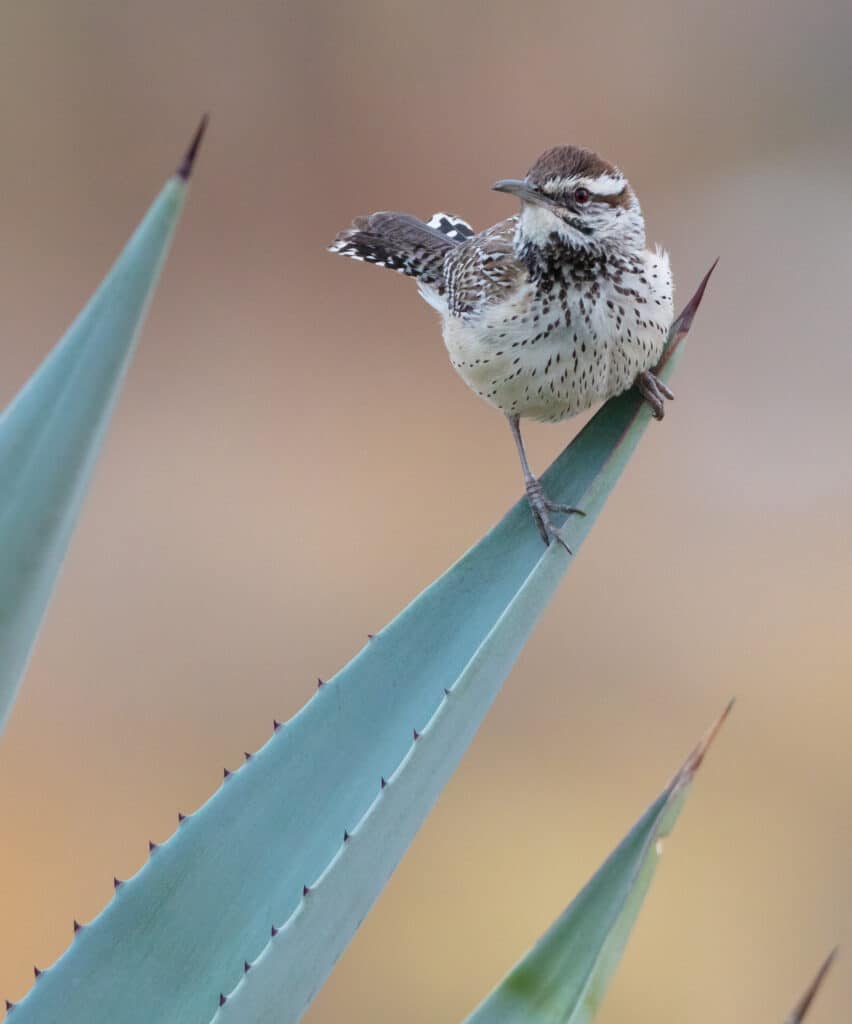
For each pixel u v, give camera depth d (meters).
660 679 11.52
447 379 15.17
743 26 18.02
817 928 9.41
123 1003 3.41
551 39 17.61
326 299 16.02
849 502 13.34
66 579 12.37
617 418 4.44
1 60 16.72
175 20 17.11
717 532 13.06
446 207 16.92
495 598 3.87
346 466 13.89
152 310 15.64
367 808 3.62
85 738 10.75
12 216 16.31
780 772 10.63
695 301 4.88
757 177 17.28
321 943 3.08
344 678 3.71
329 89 17.25
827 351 15.44
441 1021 8.72
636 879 3.05
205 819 3.56
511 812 10.22
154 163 16.86
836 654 11.66
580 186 5.93
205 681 11.48
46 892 9.32
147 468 13.70
